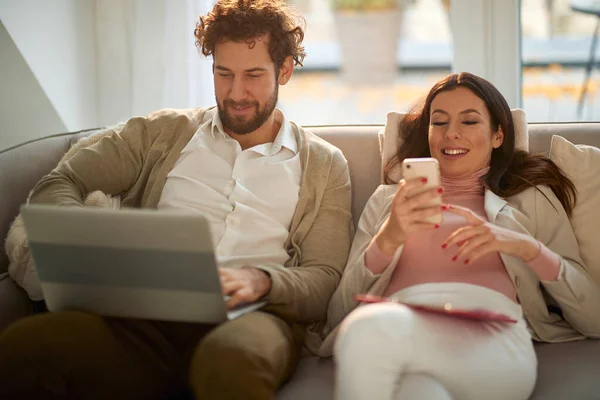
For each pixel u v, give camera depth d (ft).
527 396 4.77
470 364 4.50
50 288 4.91
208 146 6.26
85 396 4.72
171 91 8.78
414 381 4.34
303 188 6.13
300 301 5.41
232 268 5.24
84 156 6.22
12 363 4.50
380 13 10.11
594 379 4.94
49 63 8.36
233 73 6.02
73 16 8.73
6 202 6.18
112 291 4.77
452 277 5.28
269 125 6.31
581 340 5.62
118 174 6.29
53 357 4.55
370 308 4.55
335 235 6.00
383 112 10.37
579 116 9.43
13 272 5.80
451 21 8.75
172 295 4.66
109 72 9.09
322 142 6.48
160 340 5.06
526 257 5.19
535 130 6.65
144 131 6.44
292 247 6.04
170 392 5.04
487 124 5.87
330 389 4.97
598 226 5.86
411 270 5.44
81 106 8.95
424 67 10.16
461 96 5.87
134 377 4.78
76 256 4.67
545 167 6.01
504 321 4.82
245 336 4.42
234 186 6.07
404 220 5.02
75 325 4.62
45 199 5.85
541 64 9.30
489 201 5.76
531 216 5.84
